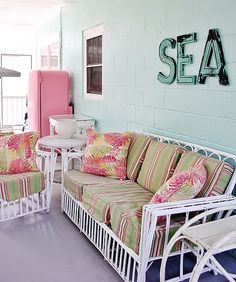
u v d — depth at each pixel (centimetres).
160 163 291
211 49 273
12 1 585
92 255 279
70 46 612
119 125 436
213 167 244
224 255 272
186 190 221
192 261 266
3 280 241
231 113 260
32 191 340
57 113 595
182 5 304
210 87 278
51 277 246
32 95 600
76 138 423
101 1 468
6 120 950
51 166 367
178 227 222
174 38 317
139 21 374
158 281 241
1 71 438
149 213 205
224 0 258
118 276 249
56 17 682
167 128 338
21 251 283
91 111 530
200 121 293
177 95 320
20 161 349
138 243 216
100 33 486
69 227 331
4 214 354
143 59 371
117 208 248
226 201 225
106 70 465
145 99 373
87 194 291
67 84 597
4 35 878
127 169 331
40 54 834
